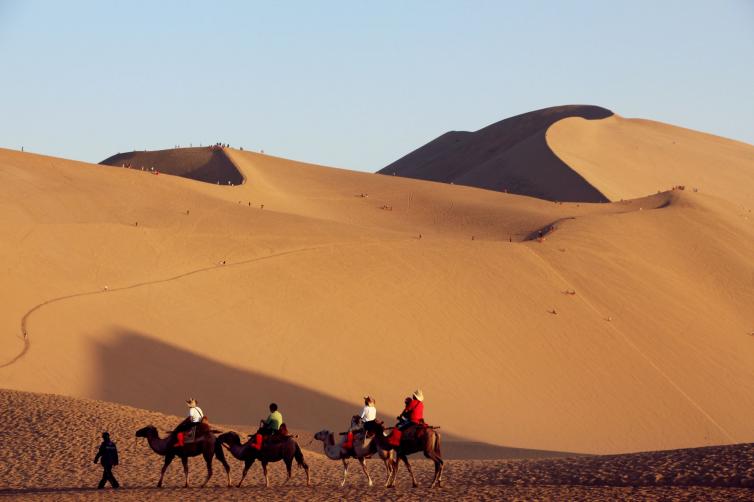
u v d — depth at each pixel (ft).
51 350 355.56
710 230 635.66
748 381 456.04
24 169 614.75
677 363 459.32
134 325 392.27
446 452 302.86
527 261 533.55
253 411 345.51
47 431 214.48
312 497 155.02
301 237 529.86
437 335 440.86
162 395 343.46
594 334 467.93
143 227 510.58
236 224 550.77
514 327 459.73
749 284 570.46
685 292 545.03
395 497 152.35
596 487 153.28
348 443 169.37
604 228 611.47
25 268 426.51
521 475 173.37
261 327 417.69
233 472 193.67
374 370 400.47
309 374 384.47
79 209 553.64
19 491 167.43
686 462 163.02
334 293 460.55
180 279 447.83
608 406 407.23
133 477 185.06
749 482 145.07
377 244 526.98
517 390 406.62
